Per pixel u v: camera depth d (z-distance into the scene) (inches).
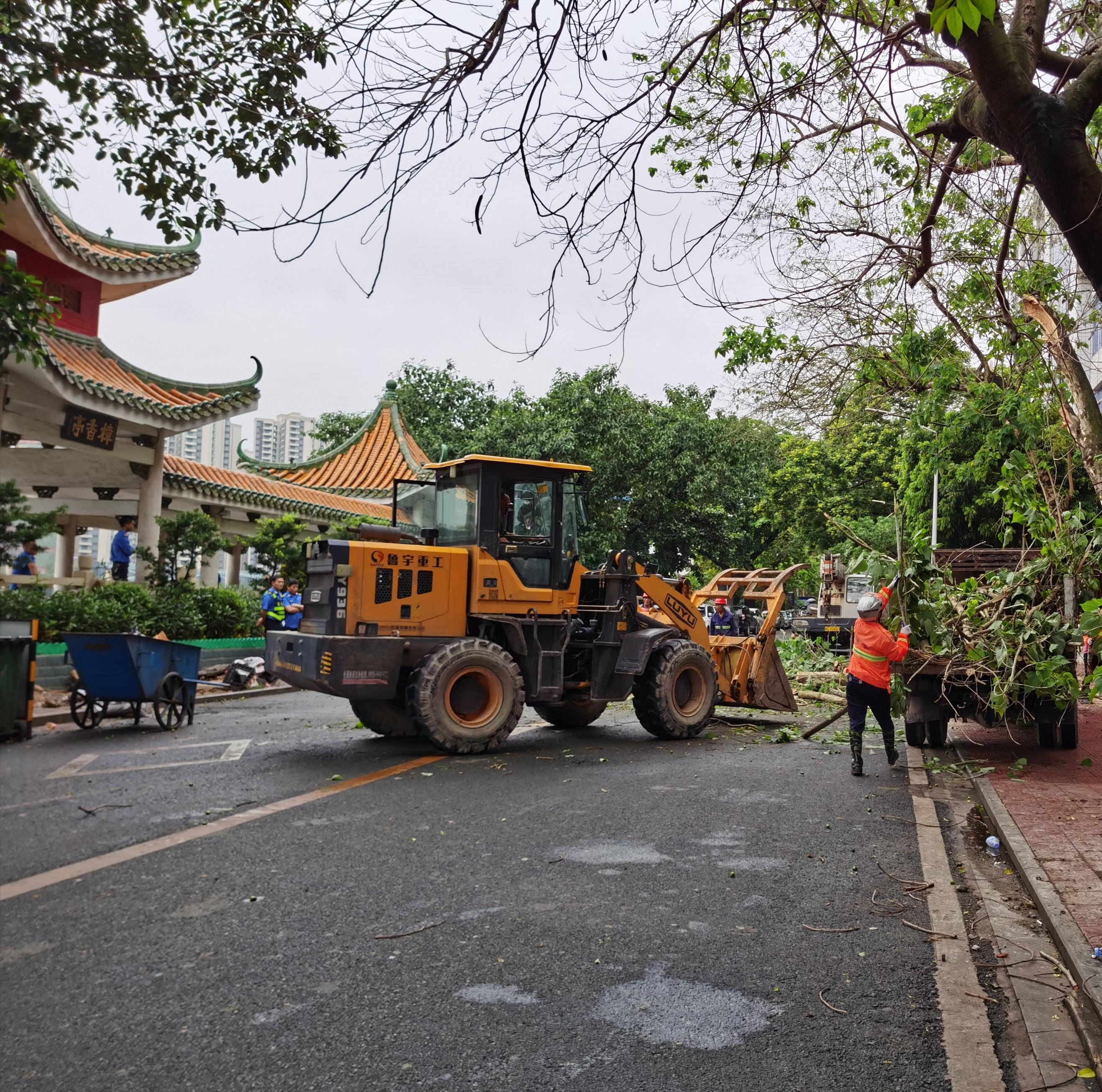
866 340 344.5
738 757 394.6
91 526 933.2
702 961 174.6
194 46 279.1
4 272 383.9
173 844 245.6
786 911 201.6
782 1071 135.0
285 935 183.6
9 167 365.1
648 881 220.5
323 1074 132.4
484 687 398.6
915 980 167.3
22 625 415.2
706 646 484.1
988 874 234.7
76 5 280.5
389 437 1163.3
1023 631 377.1
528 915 196.7
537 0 165.2
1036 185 175.3
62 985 159.8
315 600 402.3
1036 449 433.1
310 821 271.3
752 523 1540.4
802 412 379.6
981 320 391.2
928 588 391.2
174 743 408.5
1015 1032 149.8
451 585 404.8
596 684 438.3
